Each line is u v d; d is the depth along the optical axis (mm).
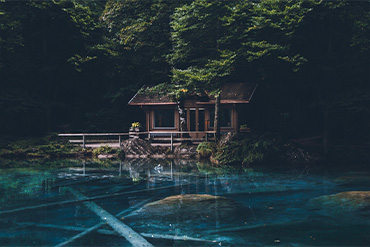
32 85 28734
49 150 22766
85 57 27094
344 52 21500
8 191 11047
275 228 7086
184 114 24922
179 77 21219
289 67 21047
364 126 23766
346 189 11133
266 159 18922
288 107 28828
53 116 31031
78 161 20109
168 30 25375
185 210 8383
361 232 6840
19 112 27328
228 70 20047
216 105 22797
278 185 11891
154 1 26109
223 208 8531
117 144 25125
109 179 13305
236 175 14305
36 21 27672
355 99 19328
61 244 6281
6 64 26594
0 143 23625
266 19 19750
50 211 8523
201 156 21406
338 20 20594
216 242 6324
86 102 31609
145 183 12391
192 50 22172
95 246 6172
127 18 27344
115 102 31281
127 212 8375
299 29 20078
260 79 26031
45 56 27562
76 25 26281
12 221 7695
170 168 16672
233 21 20750
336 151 20562
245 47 20609
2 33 24906
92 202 9461
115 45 27266
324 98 23234
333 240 6422
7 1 25891
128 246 6152
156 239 6496
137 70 29156
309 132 27688
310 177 13688
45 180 13094
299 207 8758
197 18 21312
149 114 27156
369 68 20312
